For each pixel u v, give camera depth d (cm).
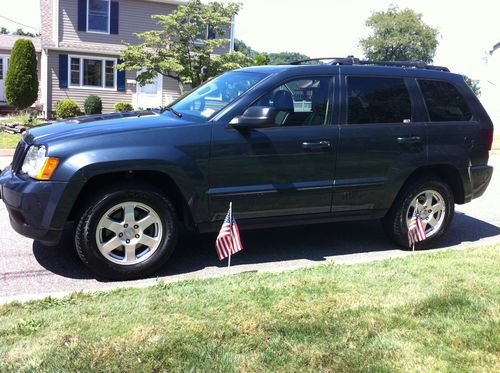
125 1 2506
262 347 322
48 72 2439
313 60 595
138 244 477
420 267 485
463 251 550
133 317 359
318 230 667
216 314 366
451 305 391
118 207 465
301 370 300
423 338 340
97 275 484
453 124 592
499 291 420
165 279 477
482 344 333
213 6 2138
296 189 520
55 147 446
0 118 2156
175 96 2659
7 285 454
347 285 430
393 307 384
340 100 538
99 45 2498
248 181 501
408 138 562
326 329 346
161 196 477
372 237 645
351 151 538
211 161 484
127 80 2570
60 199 443
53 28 2433
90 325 346
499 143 1969
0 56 2786
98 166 446
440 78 599
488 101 2911
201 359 305
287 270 484
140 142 462
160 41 2122
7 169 505
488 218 773
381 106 559
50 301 394
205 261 536
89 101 2327
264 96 508
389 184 561
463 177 603
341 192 541
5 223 651
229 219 467
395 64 602
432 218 604
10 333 334
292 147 512
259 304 385
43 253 541
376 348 325
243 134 494
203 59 2150
